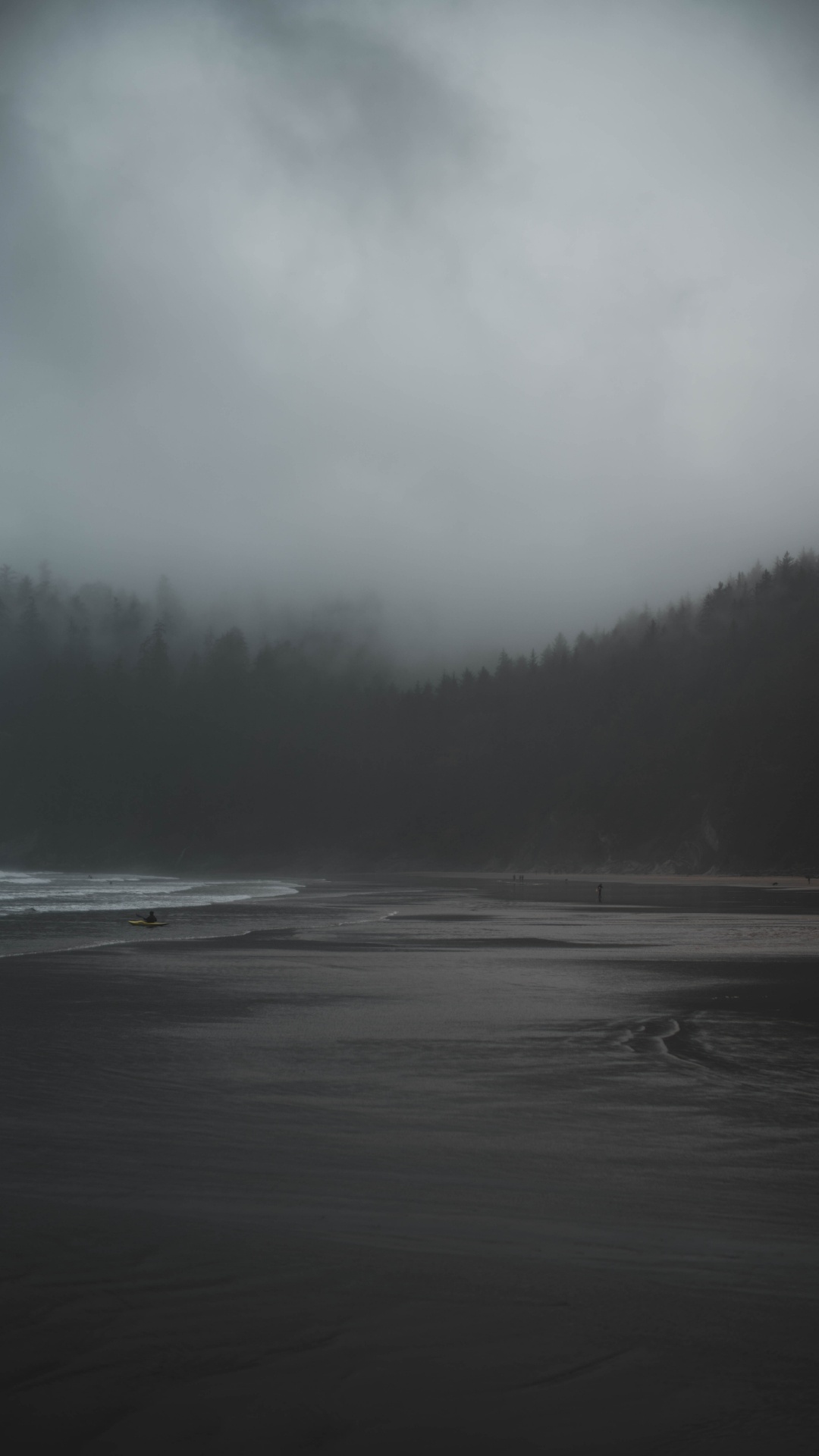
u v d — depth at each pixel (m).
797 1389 4.44
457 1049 13.20
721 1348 4.83
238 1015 16.23
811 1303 5.37
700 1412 4.24
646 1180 7.60
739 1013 16.62
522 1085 10.98
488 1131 9.04
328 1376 4.54
